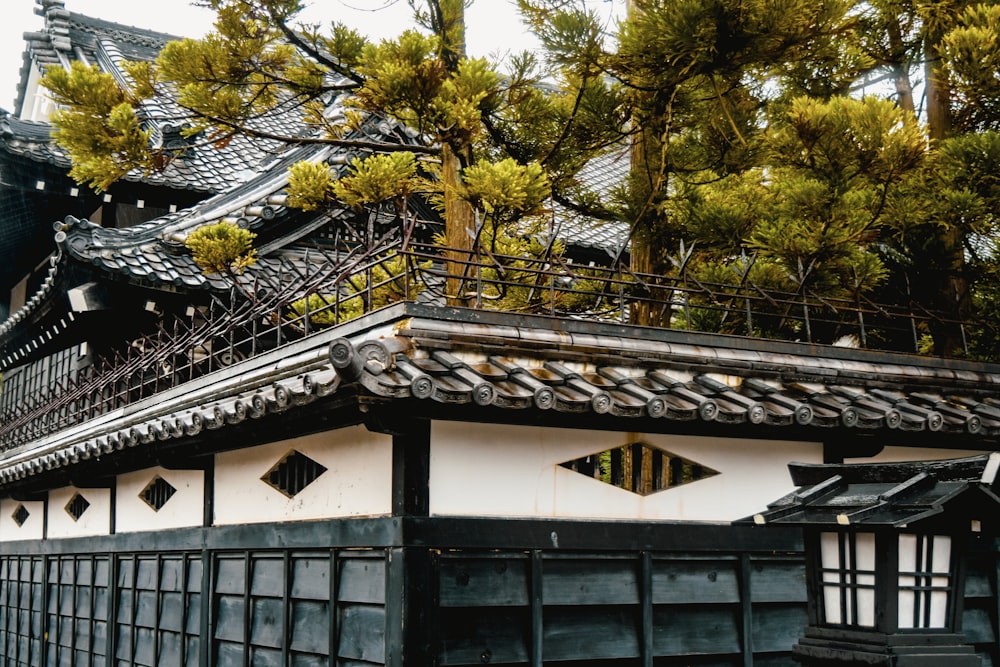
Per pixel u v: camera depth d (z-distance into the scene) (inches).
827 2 308.7
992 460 174.4
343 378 194.7
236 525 289.4
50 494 474.0
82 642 405.1
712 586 253.6
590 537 236.7
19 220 599.5
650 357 248.4
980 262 365.4
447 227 366.0
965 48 314.3
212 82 348.5
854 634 184.4
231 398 281.4
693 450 258.1
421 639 212.5
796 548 265.7
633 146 389.4
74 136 345.1
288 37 347.6
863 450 278.1
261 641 268.8
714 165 381.1
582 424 237.5
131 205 568.7
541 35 316.2
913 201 323.6
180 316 450.6
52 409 490.3
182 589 316.2
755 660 257.4
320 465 257.1
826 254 316.8
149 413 338.3
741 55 310.5
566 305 402.9
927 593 183.0
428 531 217.2
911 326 332.2
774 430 256.4
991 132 315.3
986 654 273.3
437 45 307.1
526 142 367.2
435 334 222.7
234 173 594.9
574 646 232.1
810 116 307.3
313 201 324.5
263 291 396.5
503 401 208.5
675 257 379.2
